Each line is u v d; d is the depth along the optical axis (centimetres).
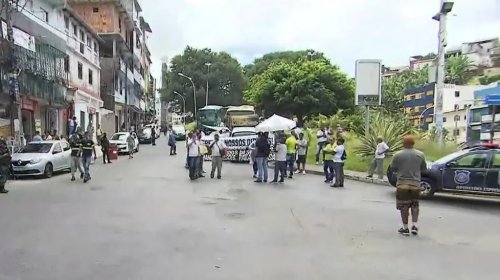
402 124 2306
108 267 632
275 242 791
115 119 5222
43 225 900
